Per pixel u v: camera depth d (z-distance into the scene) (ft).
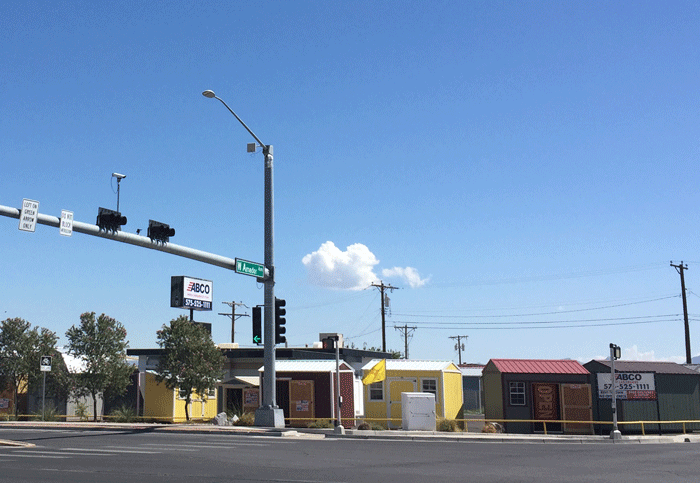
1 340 133.49
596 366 115.85
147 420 129.80
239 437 90.22
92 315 135.23
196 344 130.62
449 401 123.95
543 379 112.68
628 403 111.96
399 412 120.57
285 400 119.24
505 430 110.93
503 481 47.34
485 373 117.08
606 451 75.41
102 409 142.92
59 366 134.51
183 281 159.12
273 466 56.29
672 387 115.44
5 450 69.67
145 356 153.69
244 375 146.51
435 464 58.90
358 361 158.20
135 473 50.60
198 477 48.47
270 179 106.52
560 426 111.34
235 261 95.14
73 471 51.49
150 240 81.71
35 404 141.69
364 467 56.03
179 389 132.57
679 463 61.26
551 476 50.57
